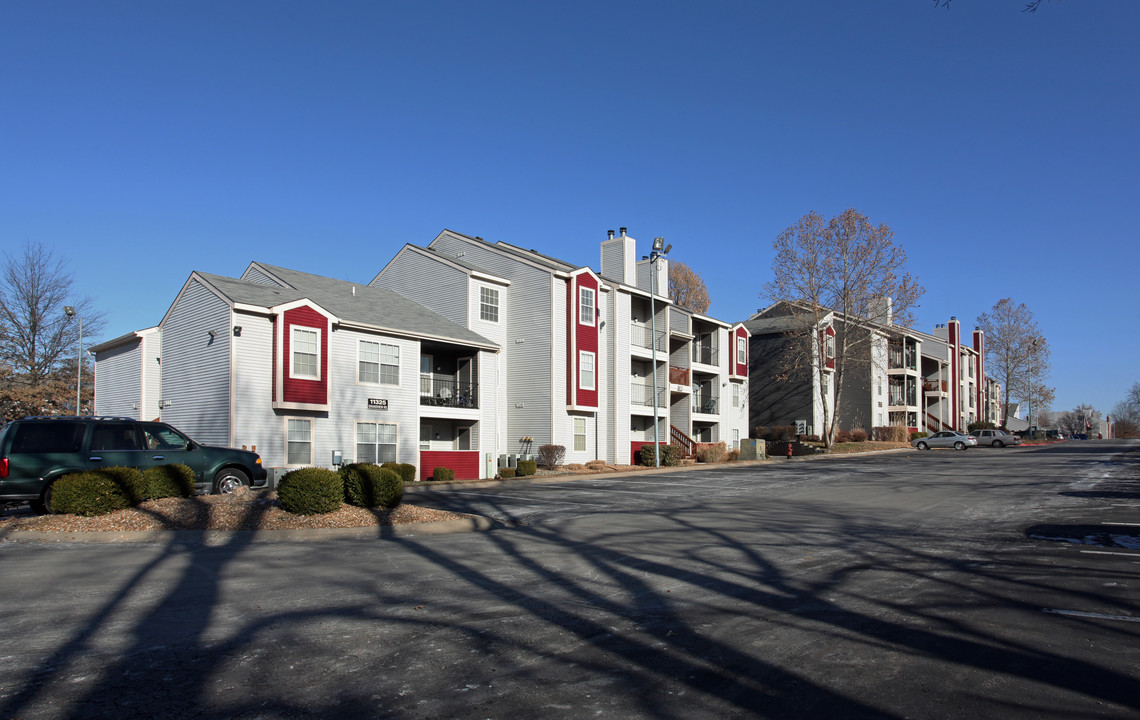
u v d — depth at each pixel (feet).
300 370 79.92
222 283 81.46
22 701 16.29
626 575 31.01
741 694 17.13
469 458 100.94
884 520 49.11
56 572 30.53
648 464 116.88
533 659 19.63
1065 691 17.25
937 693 17.16
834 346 174.60
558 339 110.32
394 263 118.21
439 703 16.46
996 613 24.43
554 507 57.67
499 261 115.96
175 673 18.21
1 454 46.06
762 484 80.23
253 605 25.13
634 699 16.80
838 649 20.61
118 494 43.83
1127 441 265.13
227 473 54.54
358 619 23.47
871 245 147.33
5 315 137.08
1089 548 37.11
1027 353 241.35
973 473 92.68
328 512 44.98
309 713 15.81
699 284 218.18
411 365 93.45
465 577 30.32
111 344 95.09
